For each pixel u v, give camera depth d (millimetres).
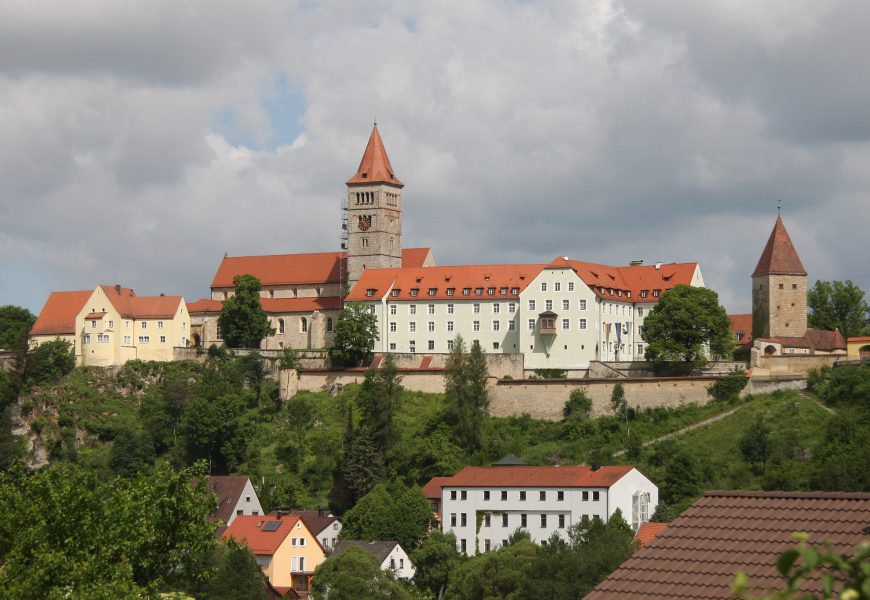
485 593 139750
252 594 125625
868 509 40469
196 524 83375
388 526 188125
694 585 39156
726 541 40844
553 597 113000
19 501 84562
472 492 193625
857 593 24469
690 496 189875
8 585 76688
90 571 76250
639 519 186375
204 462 87125
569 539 165500
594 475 189000
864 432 191250
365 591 147500
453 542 184875
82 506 82875
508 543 178625
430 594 168125
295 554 173625
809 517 40875
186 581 86562
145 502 82688
